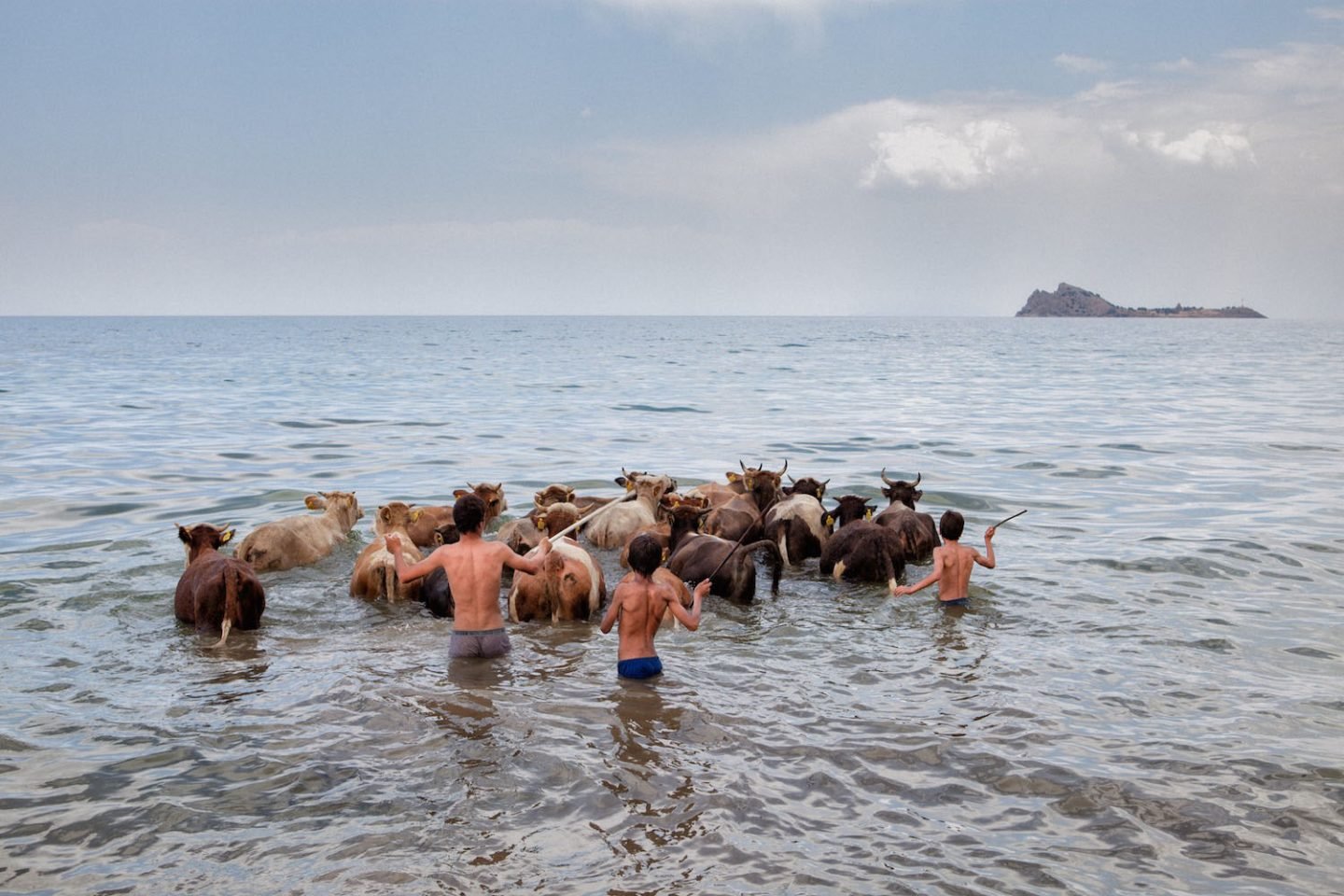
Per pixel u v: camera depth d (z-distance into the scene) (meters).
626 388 46.66
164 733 7.52
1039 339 141.88
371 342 121.62
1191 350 96.69
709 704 8.12
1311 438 27.64
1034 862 5.74
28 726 7.66
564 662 9.29
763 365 69.56
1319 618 10.61
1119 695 8.31
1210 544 14.22
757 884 5.50
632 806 6.36
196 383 48.44
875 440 27.36
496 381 51.50
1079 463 23.02
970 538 14.91
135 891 5.44
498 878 5.54
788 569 13.36
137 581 12.24
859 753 7.15
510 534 13.05
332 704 8.11
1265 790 6.62
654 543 8.80
